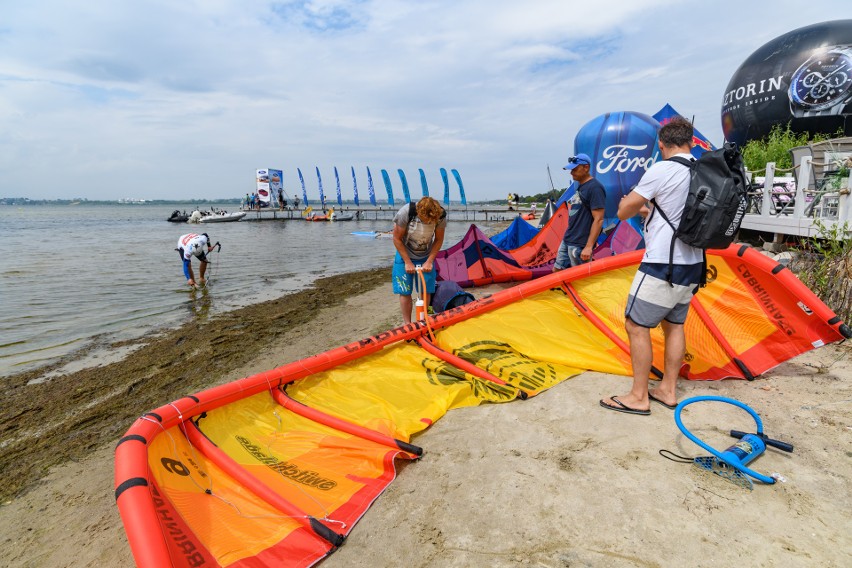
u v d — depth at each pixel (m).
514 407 3.95
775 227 9.60
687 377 4.27
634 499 2.72
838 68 13.37
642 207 3.60
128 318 9.20
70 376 6.28
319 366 4.29
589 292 5.09
